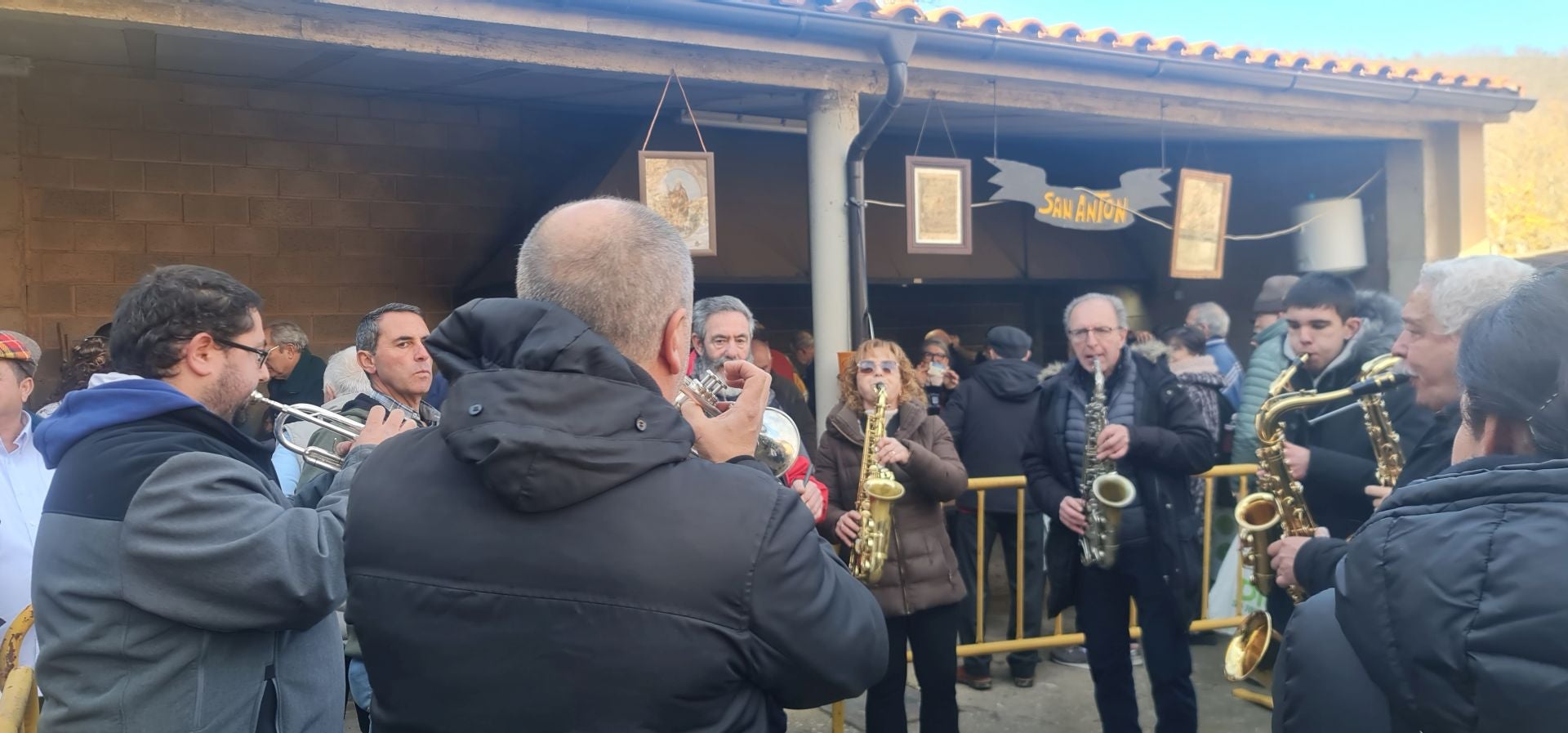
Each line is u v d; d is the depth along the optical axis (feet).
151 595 5.50
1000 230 24.80
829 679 4.24
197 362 6.16
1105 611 10.87
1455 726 3.78
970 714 13.97
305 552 5.68
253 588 5.52
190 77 18.21
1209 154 26.02
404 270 20.86
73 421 5.82
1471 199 23.56
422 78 17.88
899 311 26.61
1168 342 18.30
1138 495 10.62
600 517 4.07
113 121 18.30
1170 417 10.75
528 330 4.33
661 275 4.59
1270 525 10.02
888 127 22.47
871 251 22.22
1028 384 15.66
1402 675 3.92
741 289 24.03
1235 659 9.41
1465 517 3.91
